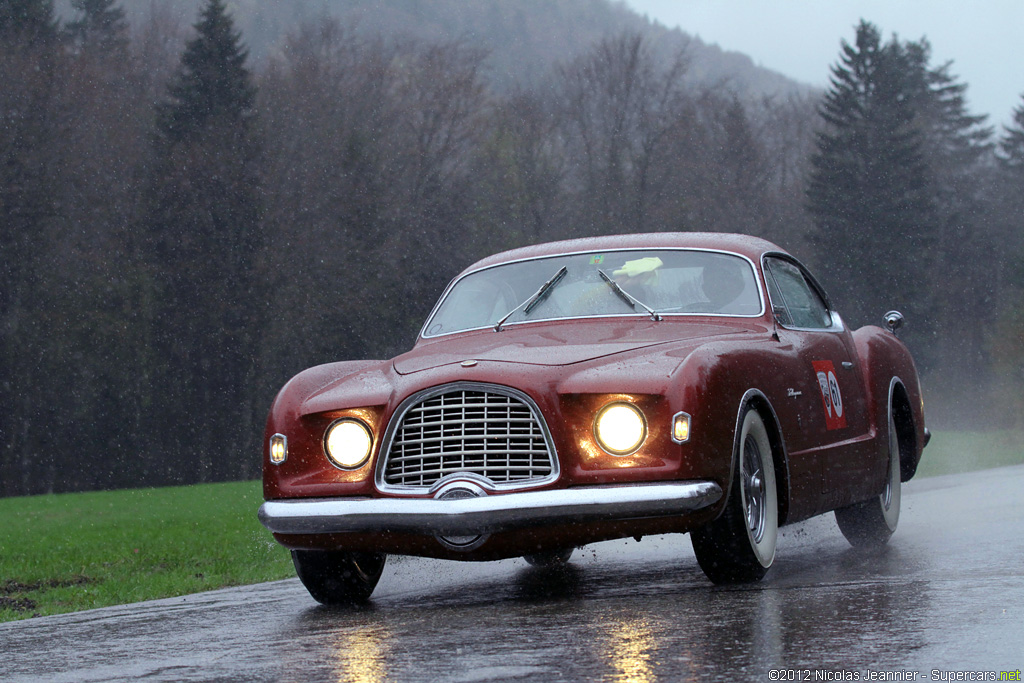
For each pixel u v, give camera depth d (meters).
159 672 8.17
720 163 107.00
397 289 98.25
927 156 138.38
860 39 135.38
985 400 136.00
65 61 93.75
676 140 103.12
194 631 10.52
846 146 132.38
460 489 10.37
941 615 8.26
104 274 95.62
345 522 10.64
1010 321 99.19
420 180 98.31
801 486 12.16
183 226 96.62
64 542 26.20
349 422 11.07
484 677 6.99
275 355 100.19
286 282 97.25
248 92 99.69
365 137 97.38
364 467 10.97
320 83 98.06
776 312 13.16
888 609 8.67
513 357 11.06
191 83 99.38
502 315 13.60
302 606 12.26
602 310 13.12
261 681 7.46
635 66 103.38
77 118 93.75
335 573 11.91
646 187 102.38
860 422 14.31
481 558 10.49
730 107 109.38
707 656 7.22
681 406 10.24
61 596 18.06
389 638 8.97
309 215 96.75
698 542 10.83
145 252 96.81
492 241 99.94
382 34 100.38
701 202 103.38
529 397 10.40
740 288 13.21
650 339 11.63
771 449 11.53
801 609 8.94
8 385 94.75
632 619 8.97
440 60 99.06
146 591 17.83
